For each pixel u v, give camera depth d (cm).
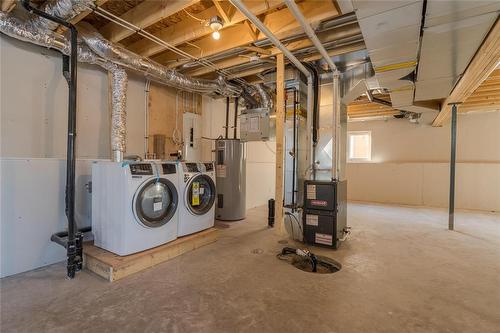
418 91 371
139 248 242
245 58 344
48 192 248
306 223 315
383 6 177
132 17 257
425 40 224
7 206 222
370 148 721
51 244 250
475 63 266
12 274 224
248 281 216
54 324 157
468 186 598
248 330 154
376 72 291
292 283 213
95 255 235
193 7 258
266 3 218
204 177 316
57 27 241
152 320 162
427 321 164
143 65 308
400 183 670
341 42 288
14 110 256
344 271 239
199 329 154
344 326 158
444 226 418
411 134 677
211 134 496
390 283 215
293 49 301
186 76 366
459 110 590
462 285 213
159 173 257
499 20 195
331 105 342
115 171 238
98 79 325
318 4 234
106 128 333
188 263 253
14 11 231
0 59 246
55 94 286
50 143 283
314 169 345
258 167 600
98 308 175
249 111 420
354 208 592
